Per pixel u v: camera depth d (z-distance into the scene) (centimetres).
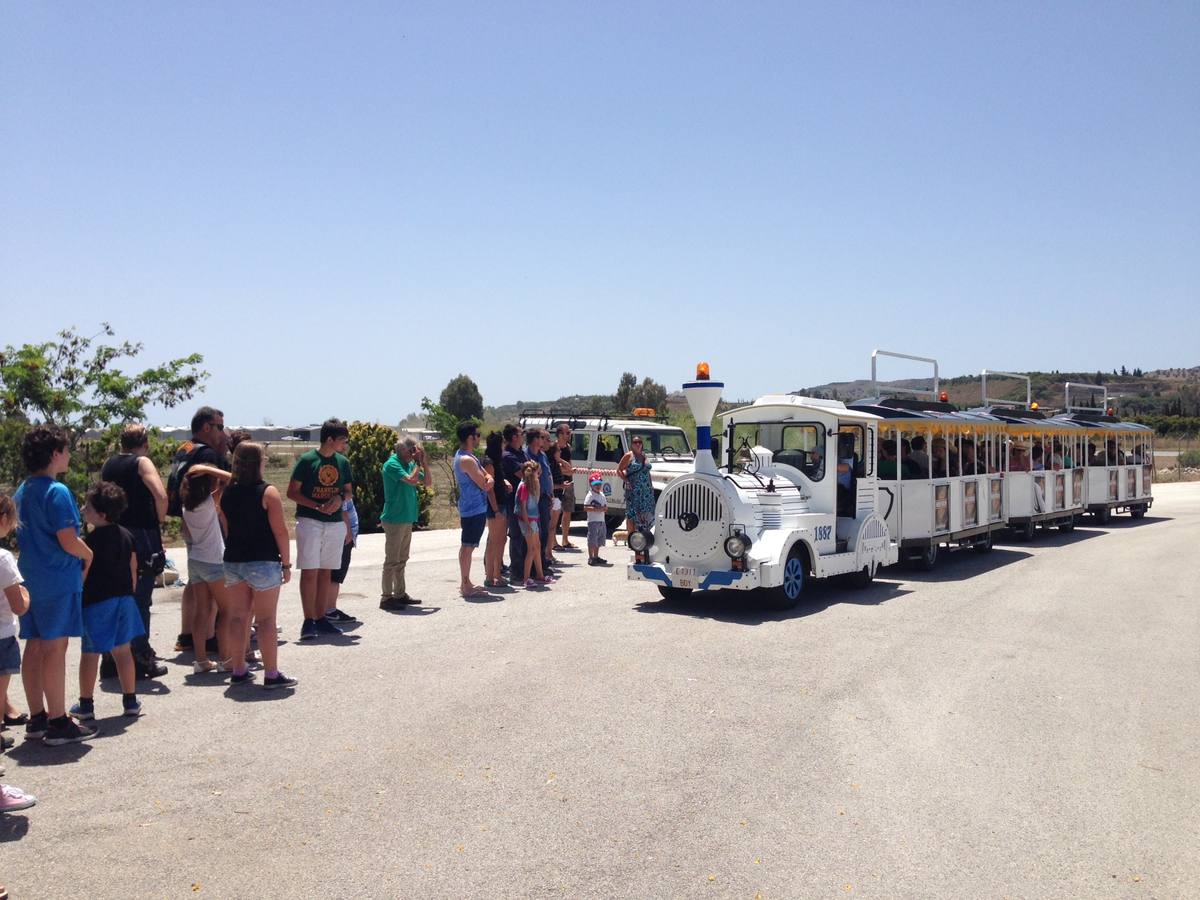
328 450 892
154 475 734
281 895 414
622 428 1859
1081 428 2192
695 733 643
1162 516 2681
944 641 948
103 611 634
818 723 671
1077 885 439
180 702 688
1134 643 955
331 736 619
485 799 523
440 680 754
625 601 1122
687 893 423
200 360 1627
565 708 689
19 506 591
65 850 452
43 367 1501
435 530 2025
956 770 586
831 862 457
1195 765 600
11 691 723
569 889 425
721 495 1052
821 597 1203
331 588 959
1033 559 1655
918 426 1438
